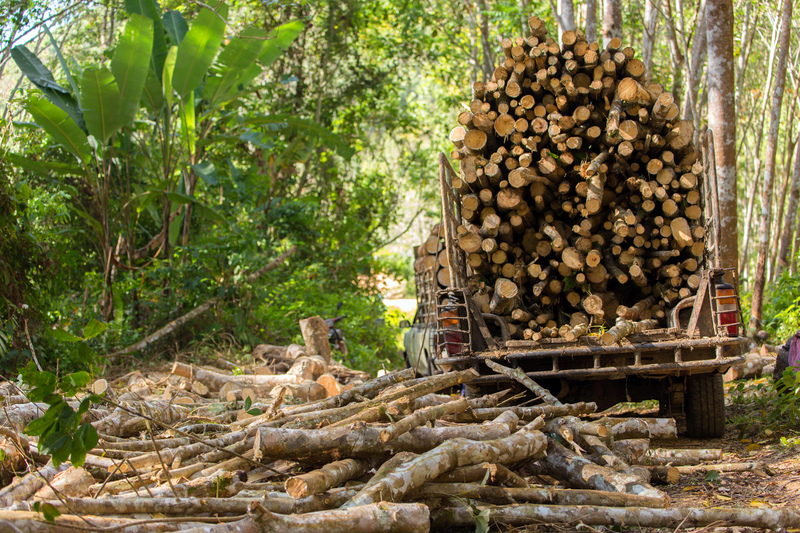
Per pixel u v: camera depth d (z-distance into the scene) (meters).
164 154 12.21
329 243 18.17
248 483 3.55
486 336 5.57
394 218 21.53
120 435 4.67
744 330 5.54
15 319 7.59
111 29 17.03
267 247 13.70
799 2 14.12
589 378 5.50
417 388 4.55
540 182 5.73
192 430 4.57
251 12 18.73
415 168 22.61
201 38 10.91
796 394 5.30
